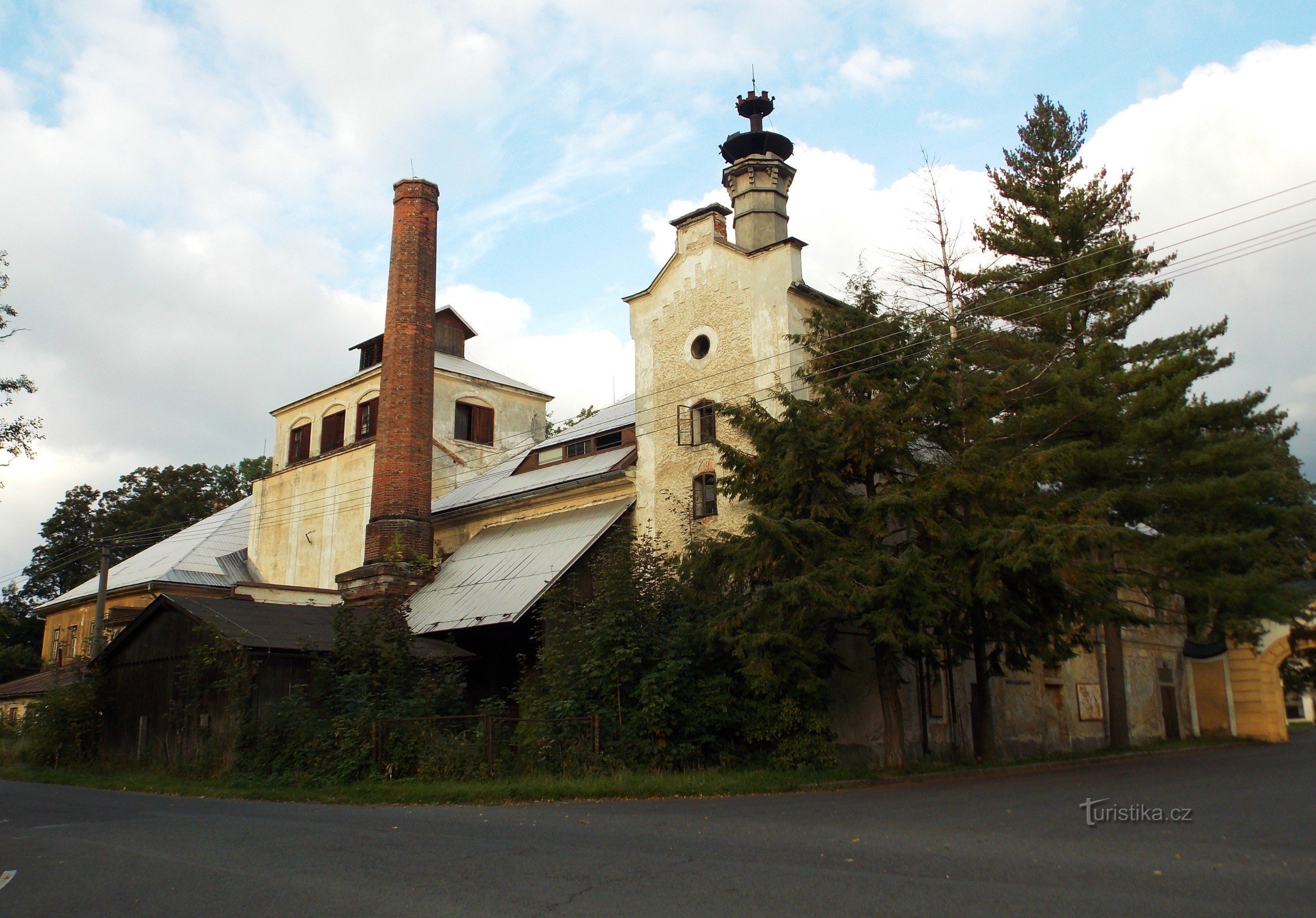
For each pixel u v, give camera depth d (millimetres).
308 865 8320
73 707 23797
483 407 37125
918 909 6180
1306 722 56219
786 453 18141
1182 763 21781
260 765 18125
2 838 10477
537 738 17406
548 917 6211
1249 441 23422
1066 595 17125
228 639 19594
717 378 23641
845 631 20500
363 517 33406
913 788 15789
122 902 7031
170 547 39062
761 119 25125
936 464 18938
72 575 55312
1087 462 22688
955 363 18469
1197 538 22656
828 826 10570
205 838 10219
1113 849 8539
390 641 20281
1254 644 33250
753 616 17516
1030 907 6184
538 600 21984
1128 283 25219
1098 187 26969
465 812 13086
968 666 24219
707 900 6590
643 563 19781
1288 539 28844
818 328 19906
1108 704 30047
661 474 24344
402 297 30250
